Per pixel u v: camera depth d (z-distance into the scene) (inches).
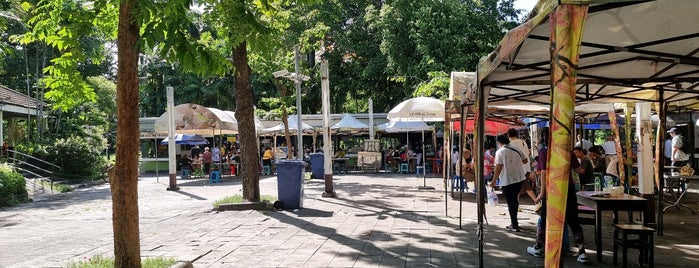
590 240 331.3
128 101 212.5
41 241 372.5
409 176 939.3
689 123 921.5
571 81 122.2
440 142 1206.9
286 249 314.5
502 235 349.7
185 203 605.3
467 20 1068.5
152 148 1422.2
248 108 518.0
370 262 277.7
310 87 1429.6
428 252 300.7
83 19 236.2
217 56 217.2
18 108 1039.6
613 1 121.0
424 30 1064.8
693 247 307.7
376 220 423.8
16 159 911.0
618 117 713.0
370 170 1094.4
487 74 225.9
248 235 365.1
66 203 662.5
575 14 122.9
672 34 208.2
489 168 558.9
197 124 922.7
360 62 1392.7
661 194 350.9
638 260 272.2
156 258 265.4
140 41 195.5
